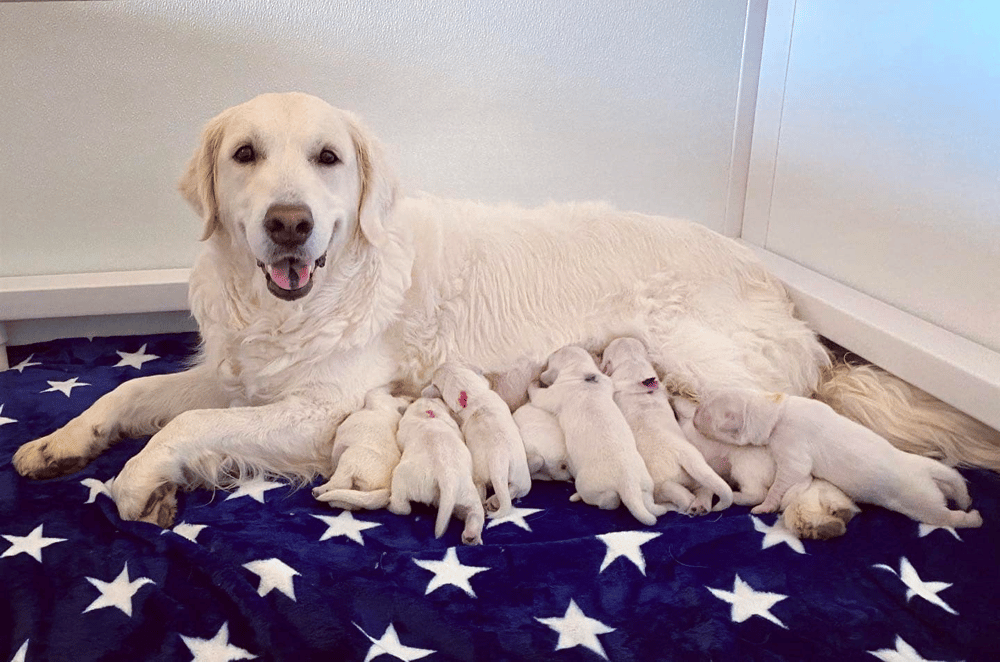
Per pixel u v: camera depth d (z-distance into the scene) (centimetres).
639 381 237
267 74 318
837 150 297
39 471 224
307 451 234
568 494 230
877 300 280
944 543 198
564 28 332
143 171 321
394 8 316
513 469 215
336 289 231
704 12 339
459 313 259
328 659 159
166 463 210
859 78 279
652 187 366
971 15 228
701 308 272
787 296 300
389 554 192
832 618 175
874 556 196
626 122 352
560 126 348
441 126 339
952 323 250
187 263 340
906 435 239
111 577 183
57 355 314
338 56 320
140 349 321
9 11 288
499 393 261
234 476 231
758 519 211
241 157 213
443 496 198
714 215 376
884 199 274
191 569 184
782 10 324
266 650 160
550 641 167
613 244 277
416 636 168
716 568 193
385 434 223
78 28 295
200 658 161
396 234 246
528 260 269
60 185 317
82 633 165
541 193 358
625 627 173
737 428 219
